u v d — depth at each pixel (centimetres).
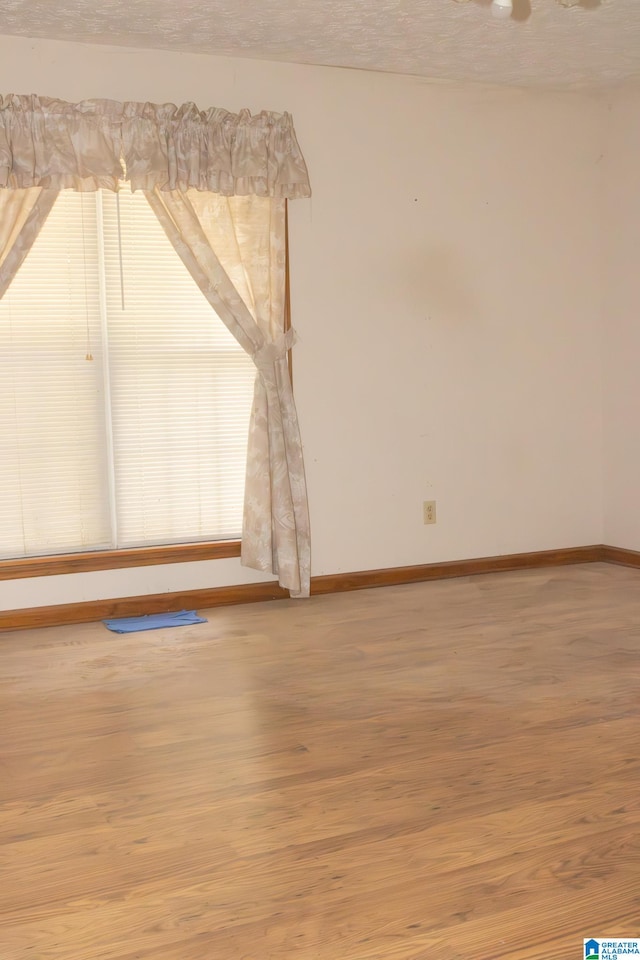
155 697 315
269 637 383
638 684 319
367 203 451
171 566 426
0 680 336
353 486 460
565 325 506
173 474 429
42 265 399
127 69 402
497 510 496
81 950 177
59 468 411
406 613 416
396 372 464
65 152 382
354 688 321
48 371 405
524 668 338
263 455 425
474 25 381
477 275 480
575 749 266
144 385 420
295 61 427
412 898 193
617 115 495
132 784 249
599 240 512
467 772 253
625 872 201
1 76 383
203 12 361
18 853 214
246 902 193
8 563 400
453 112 467
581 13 368
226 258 420
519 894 194
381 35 391
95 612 413
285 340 431
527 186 489
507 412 495
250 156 412
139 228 412
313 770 256
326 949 176
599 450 523
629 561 506
